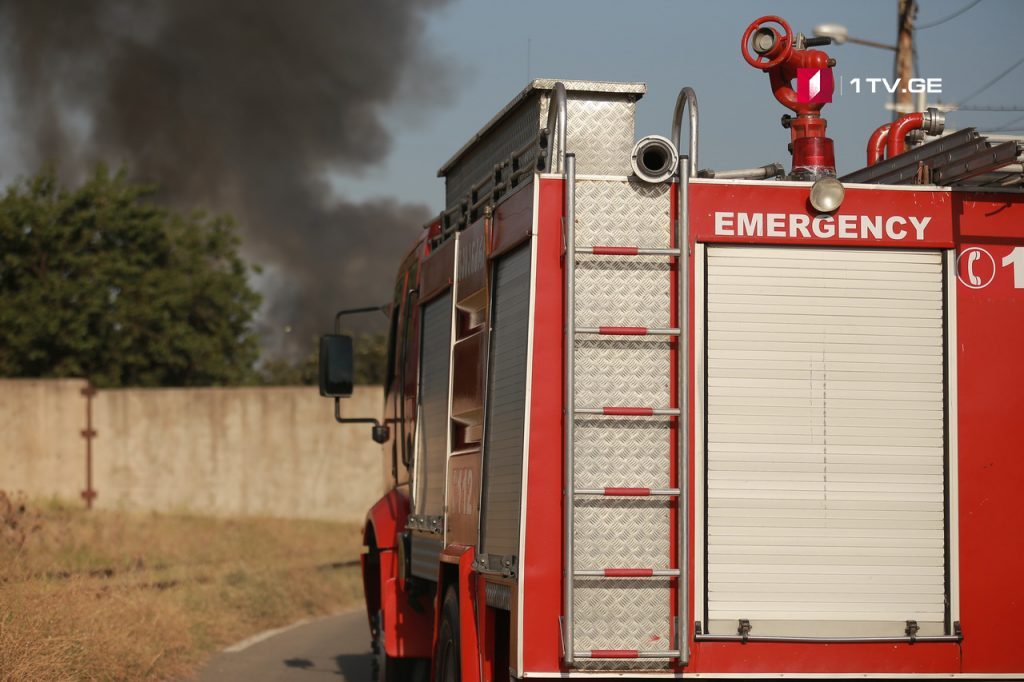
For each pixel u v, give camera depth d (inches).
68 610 473.7
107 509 1535.4
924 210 273.6
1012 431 271.4
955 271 273.1
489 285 302.4
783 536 264.7
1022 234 275.1
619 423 259.0
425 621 418.9
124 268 2351.1
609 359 260.4
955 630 266.4
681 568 254.7
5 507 857.5
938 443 270.1
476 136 363.3
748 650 261.0
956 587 267.1
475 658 298.4
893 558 266.8
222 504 1615.4
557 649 255.1
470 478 315.6
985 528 269.0
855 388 269.0
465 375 329.1
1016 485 270.4
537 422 259.6
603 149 300.8
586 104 301.3
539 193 264.5
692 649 260.1
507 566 269.1
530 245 265.9
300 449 1614.2
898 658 265.0
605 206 263.4
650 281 262.4
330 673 521.7
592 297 261.0
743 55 329.1
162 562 893.8
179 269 2522.1
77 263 2331.4
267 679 499.2
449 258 362.3
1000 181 274.5
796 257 270.1
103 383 2314.2
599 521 256.8
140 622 517.7
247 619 671.8
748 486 264.7
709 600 262.1
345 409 1610.5
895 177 307.9
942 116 367.2
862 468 267.7
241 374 2556.6
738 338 267.0
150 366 2409.0
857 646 264.2
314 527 1444.4
